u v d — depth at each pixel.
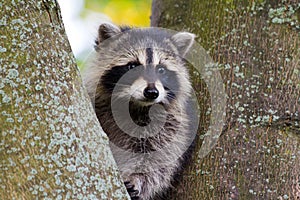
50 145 5.23
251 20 8.63
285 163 7.66
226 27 8.77
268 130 7.88
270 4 8.62
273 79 8.16
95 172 5.43
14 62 5.36
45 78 5.46
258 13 8.64
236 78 8.30
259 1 8.69
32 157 5.13
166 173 9.02
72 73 5.77
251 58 8.38
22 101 5.27
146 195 9.16
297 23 8.48
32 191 5.03
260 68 8.28
